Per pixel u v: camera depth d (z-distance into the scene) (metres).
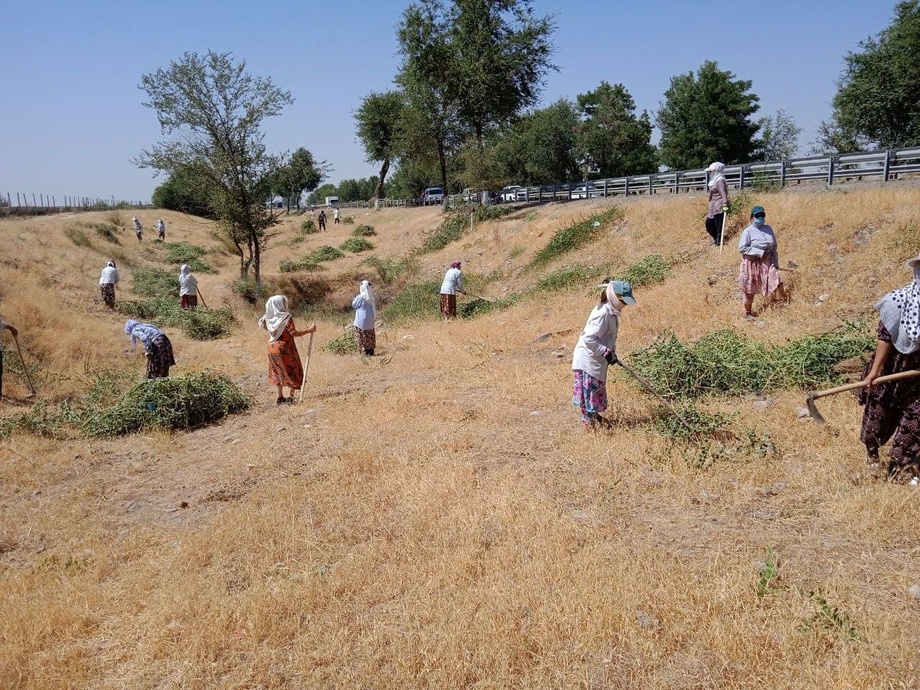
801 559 4.52
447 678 3.69
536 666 3.74
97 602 4.82
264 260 41.53
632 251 17.14
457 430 7.72
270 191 27.97
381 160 57.03
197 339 18.88
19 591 5.11
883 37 34.12
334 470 6.84
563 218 23.33
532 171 61.53
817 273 11.24
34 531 6.31
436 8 32.25
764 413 7.24
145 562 5.39
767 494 5.52
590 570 4.46
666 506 5.45
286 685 3.81
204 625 4.32
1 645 4.34
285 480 6.80
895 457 5.29
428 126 38.94
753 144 53.38
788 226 13.27
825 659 3.57
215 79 25.88
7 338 14.62
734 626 3.81
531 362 11.20
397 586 4.60
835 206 12.91
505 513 5.42
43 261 23.22
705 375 8.30
